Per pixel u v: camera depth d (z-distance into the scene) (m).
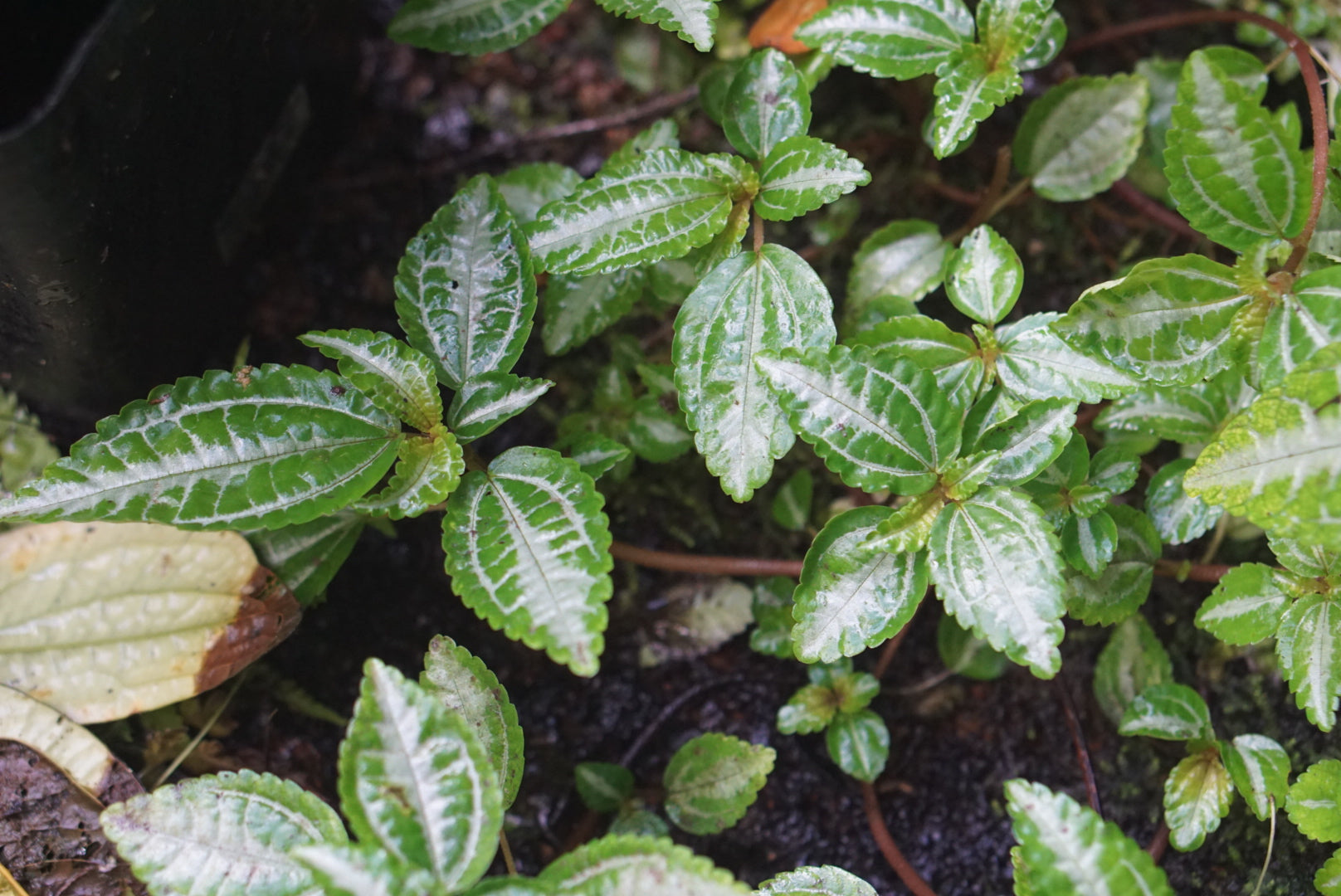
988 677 0.65
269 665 0.65
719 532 0.67
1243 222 0.60
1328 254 0.61
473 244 0.61
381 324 0.68
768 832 0.65
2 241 0.59
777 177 0.61
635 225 0.61
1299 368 0.57
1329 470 0.57
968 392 0.61
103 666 0.61
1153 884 0.56
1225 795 0.61
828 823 0.65
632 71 0.70
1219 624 0.61
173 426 0.59
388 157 0.70
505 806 0.60
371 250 0.69
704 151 0.70
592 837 0.64
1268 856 0.61
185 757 0.63
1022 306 0.69
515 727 0.60
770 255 0.61
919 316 0.61
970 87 0.62
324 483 0.59
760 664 0.66
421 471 0.60
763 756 0.63
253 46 0.63
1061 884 0.57
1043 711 0.66
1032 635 0.58
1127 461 0.62
